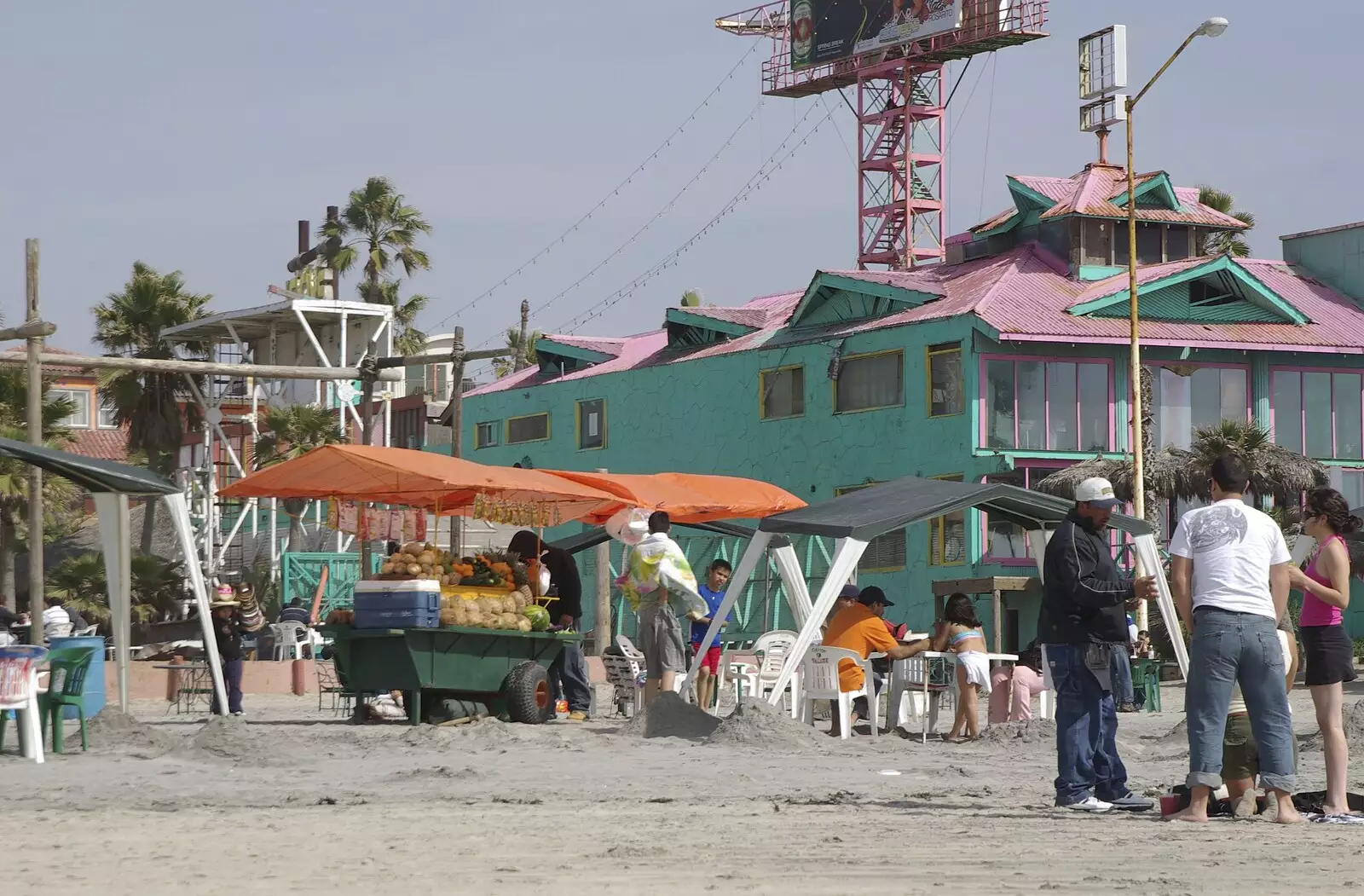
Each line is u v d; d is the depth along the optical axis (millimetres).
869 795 14281
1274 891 8430
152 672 33500
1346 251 51875
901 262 65812
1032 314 45875
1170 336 45938
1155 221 49812
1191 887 8555
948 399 46344
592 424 59312
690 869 9078
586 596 55688
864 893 8133
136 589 52344
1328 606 12461
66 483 52344
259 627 27203
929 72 67125
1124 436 46281
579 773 16578
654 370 56562
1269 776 12117
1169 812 12562
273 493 26391
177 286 62969
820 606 22547
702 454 54594
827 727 24250
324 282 81812
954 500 23750
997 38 63531
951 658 22500
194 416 63719
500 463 63125
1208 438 42969
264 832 11070
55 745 18422
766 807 13102
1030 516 25359
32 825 11570
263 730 21672
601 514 29000
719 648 27188
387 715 26766
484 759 18297
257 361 61844
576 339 62344
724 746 19938
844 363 49719
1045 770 17500
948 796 14281
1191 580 12344
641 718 21719
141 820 11961
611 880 8586
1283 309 47875
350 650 24578
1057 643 13172
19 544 52781
